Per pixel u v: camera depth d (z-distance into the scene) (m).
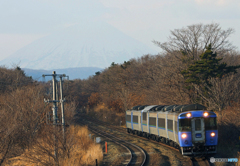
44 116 66.75
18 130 60.28
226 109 71.94
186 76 93.81
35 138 60.31
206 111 51.25
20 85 99.94
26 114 64.88
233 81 80.44
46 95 76.62
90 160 55.91
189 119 50.88
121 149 68.94
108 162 56.50
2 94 86.06
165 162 49.44
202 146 50.28
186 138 50.38
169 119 59.62
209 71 86.88
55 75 55.53
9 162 56.75
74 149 60.28
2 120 59.56
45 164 49.59
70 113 69.44
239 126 58.78
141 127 85.19
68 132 55.38
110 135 102.56
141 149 65.31
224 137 59.62
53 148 52.50
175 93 104.56
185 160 50.97
